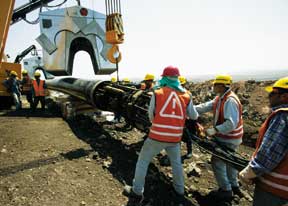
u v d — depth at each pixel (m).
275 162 2.18
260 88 12.07
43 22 12.99
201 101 11.82
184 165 5.36
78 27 13.56
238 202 4.17
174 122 3.70
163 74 3.89
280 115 2.19
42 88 9.88
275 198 2.29
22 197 3.71
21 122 7.84
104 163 5.04
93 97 7.00
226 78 3.89
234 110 3.76
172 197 4.08
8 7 4.23
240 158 3.59
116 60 7.52
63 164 4.88
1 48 4.38
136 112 5.28
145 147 3.85
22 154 5.22
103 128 7.54
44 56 13.09
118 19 7.40
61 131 7.02
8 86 10.17
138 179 3.86
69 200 3.74
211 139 4.23
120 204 3.77
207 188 4.57
